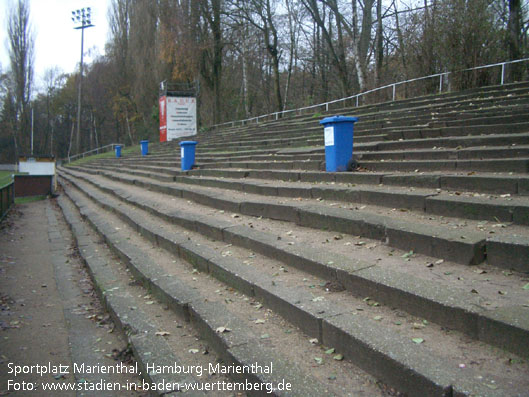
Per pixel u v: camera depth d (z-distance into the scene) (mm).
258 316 3660
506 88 10742
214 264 4828
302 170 8664
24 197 18797
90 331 4473
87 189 16344
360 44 21000
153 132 42406
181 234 6695
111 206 10539
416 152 7062
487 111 8867
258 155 11289
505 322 2449
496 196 4742
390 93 20203
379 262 3904
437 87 14477
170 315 4301
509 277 3242
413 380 2314
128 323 4133
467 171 5848
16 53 53219
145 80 39625
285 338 3217
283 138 13625
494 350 2482
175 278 4980
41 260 7766
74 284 6234
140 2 38719
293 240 4992
